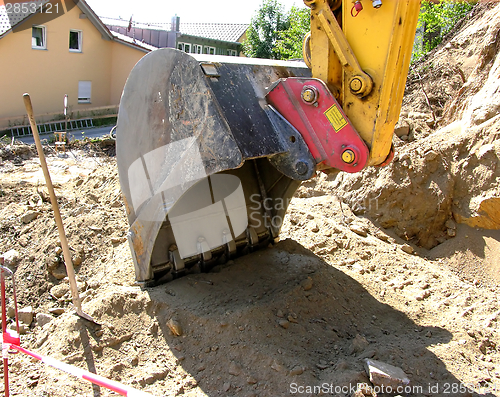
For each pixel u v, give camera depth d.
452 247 4.92
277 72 3.59
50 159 11.64
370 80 2.91
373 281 4.23
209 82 3.11
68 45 18.77
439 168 5.21
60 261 4.77
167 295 3.66
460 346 3.28
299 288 3.76
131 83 3.61
